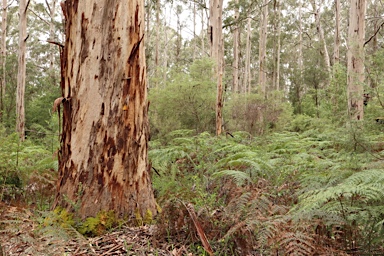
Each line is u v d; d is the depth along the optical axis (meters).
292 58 33.09
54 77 21.44
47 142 7.32
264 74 23.91
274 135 8.95
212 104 12.44
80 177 3.38
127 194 3.43
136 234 3.07
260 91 15.72
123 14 3.44
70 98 3.47
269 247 2.47
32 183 4.49
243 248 2.54
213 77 13.52
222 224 2.79
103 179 3.36
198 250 2.71
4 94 16.64
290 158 4.73
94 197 3.33
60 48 3.70
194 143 6.54
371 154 3.17
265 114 13.16
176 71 14.08
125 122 3.45
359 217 2.36
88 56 3.40
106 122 3.39
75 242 2.91
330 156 4.86
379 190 2.12
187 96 11.91
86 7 3.41
